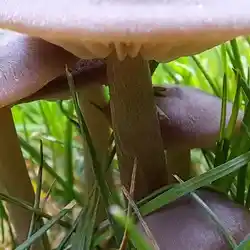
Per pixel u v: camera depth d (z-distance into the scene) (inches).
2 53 2.3
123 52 1.9
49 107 3.8
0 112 2.6
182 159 3.0
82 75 2.5
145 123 2.4
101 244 2.6
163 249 2.1
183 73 4.0
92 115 3.0
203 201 2.2
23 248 2.2
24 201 2.6
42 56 2.3
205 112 2.8
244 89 2.7
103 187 2.4
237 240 2.1
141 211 2.2
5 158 2.7
